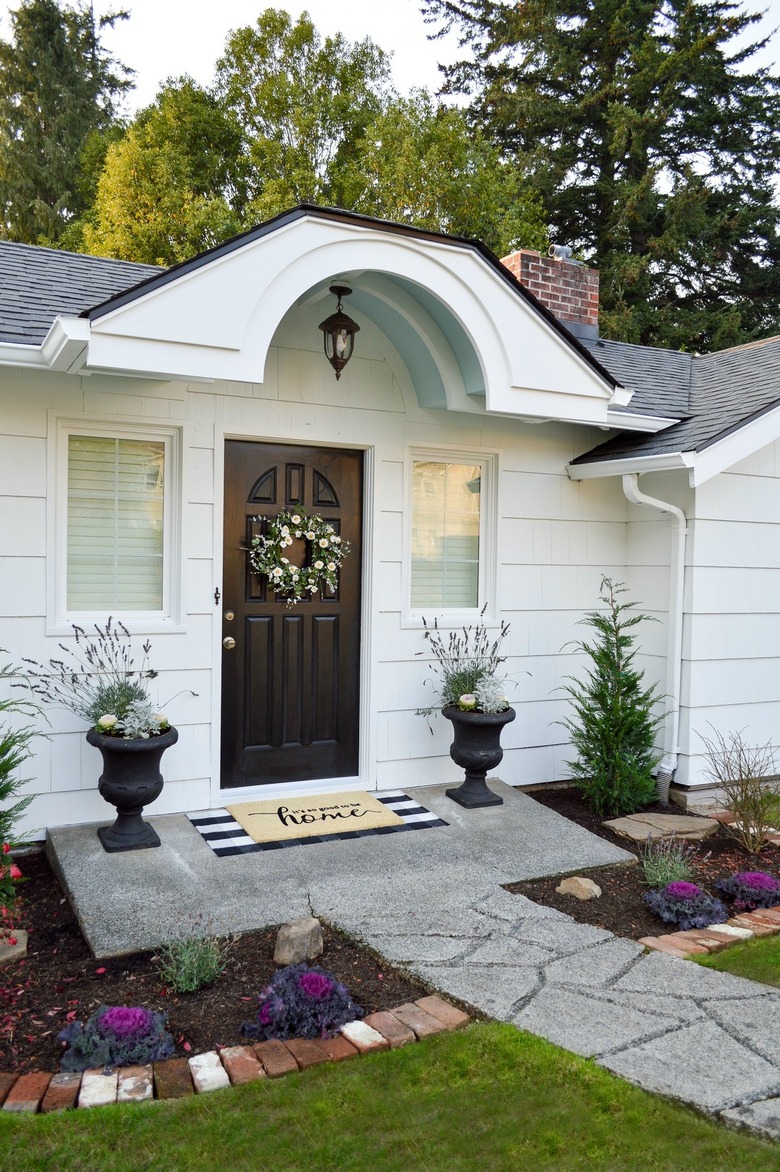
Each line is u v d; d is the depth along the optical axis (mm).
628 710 5879
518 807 5641
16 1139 2414
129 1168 2326
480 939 3732
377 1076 2738
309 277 4629
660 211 19797
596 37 21484
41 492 4805
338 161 19953
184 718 5242
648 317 19000
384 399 5816
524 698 6453
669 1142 2467
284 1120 2525
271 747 5660
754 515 6492
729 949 3828
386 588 5871
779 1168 2359
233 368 4453
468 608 6387
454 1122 2537
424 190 17844
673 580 6293
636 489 6180
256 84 20453
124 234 17750
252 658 5566
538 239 18547
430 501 6215
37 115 24453
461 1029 3029
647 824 5598
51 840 4695
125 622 5141
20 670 4773
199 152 19422
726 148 20844
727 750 6148
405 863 4621
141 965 3520
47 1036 2990
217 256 4340
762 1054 2885
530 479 6422
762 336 19828
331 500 5805
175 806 5234
